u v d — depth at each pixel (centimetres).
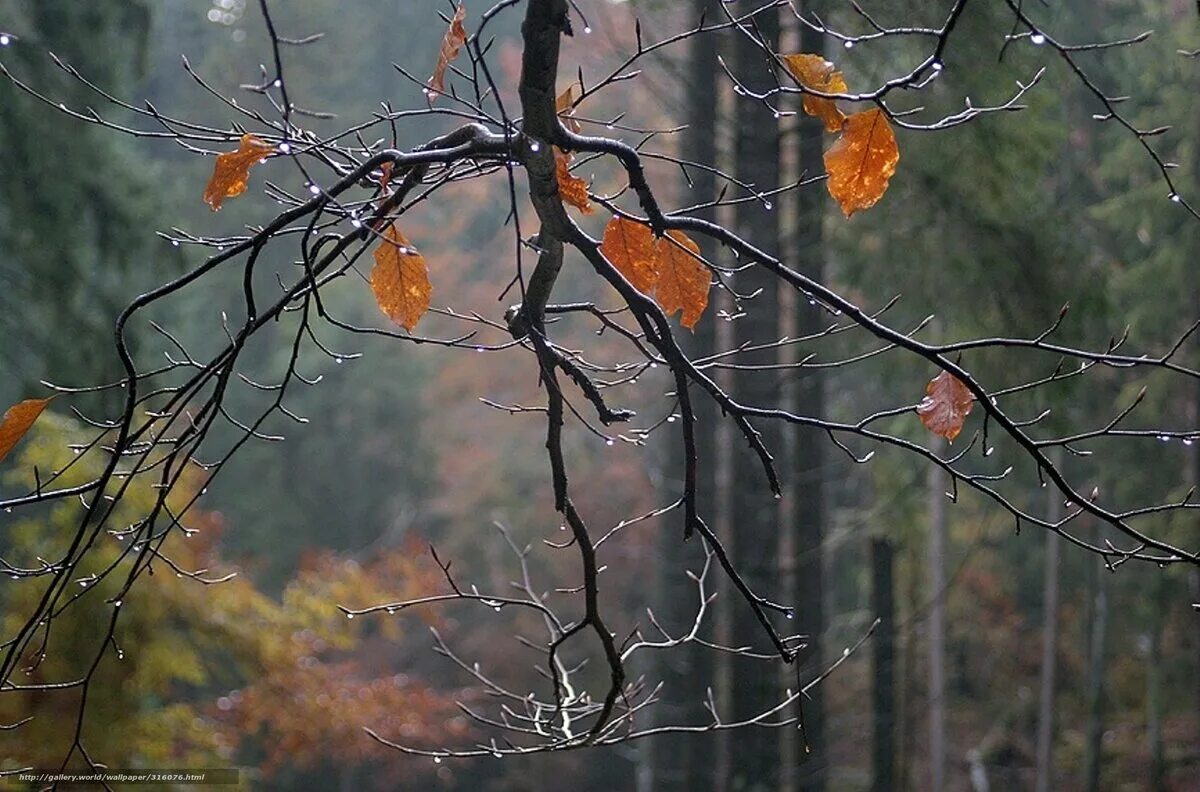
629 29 873
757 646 726
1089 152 1054
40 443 710
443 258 1931
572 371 229
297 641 816
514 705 1691
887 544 930
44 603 197
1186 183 941
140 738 709
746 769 723
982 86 577
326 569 950
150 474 705
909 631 1197
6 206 778
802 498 776
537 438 1778
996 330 726
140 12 811
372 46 2206
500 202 1931
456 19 208
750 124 662
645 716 867
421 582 1030
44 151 751
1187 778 1495
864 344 788
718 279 235
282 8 1931
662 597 842
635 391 1574
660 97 714
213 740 770
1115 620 1762
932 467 1030
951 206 681
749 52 611
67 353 798
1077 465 1442
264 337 2025
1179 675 1730
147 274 1031
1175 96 916
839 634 1248
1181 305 1070
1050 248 703
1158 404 1121
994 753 1661
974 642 1845
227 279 1888
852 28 561
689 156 703
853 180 192
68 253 795
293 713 848
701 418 749
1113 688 1748
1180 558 193
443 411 2000
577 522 237
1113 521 195
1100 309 709
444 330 1988
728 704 730
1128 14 938
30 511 810
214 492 1917
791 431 770
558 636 262
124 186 827
